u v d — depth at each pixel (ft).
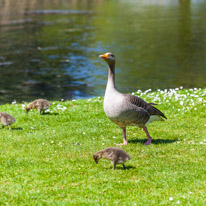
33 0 401.49
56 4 376.27
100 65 139.23
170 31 210.79
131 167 34.19
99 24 240.53
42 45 175.52
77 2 403.54
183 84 110.01
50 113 57.16
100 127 49.78
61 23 242.78
